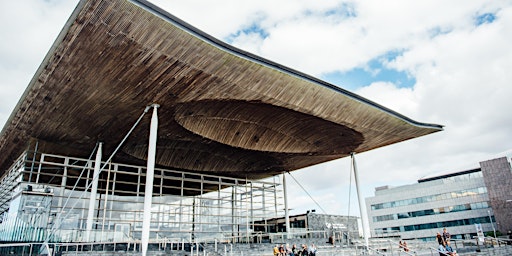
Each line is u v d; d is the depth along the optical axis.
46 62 12.55
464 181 65.12
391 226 71.12
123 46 11.83
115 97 15.05
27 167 19.88
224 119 20.45
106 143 21.03
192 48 12.38
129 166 23.89
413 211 69.19
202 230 25.66
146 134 20.34
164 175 26.86
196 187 29.02
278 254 18.84
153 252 15.22
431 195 67.88
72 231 19.81
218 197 27.81
